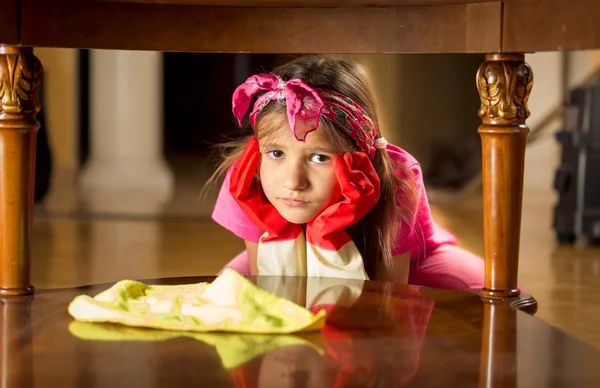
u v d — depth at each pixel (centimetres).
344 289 90
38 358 65
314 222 109
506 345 69
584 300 210
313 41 91
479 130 89
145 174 466
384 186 119
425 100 490
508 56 87
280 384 59
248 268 148
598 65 488
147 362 64
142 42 90
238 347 68
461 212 371
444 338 71
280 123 106
